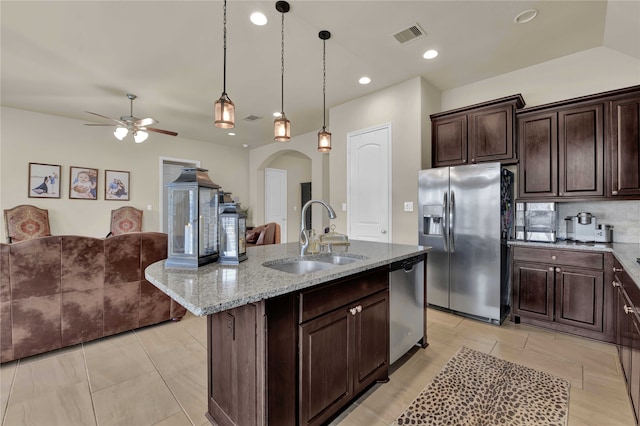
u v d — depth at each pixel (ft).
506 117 10.34
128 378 6.73
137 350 8.02
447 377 6.73
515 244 9.87
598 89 9.81
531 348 8.09
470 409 5.67
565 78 10.38
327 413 5.06
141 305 9.18
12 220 15.08
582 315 8.63
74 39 9.25
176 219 5.35
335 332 5.19
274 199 27.17
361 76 11.80
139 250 9.12
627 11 7.27
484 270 9.84
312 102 14.53
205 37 9.18
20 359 7.49
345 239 8.25
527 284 9.61
